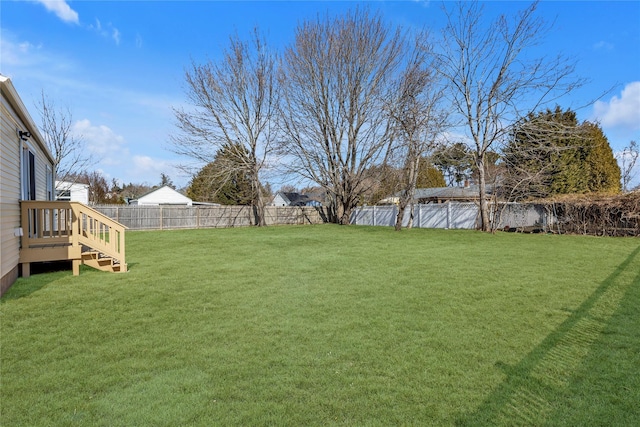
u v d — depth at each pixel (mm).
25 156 7508
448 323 4156
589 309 4637
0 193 4922
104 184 43219
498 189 17266
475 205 17688
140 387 2688
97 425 2221
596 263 7926
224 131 22469
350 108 21281
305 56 21422
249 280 6359
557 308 4699
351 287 5871
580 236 14047
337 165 22688
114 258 6910
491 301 5031
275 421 2279
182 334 3797
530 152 16594
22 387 2668
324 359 3203
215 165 22438
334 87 21641
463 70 16484
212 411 2379
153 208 20562
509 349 3424
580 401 2525
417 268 7449
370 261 8352
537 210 16203
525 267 7496
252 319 4293
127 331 3863
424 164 17641
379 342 3598
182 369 2992
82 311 4512
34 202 6324
